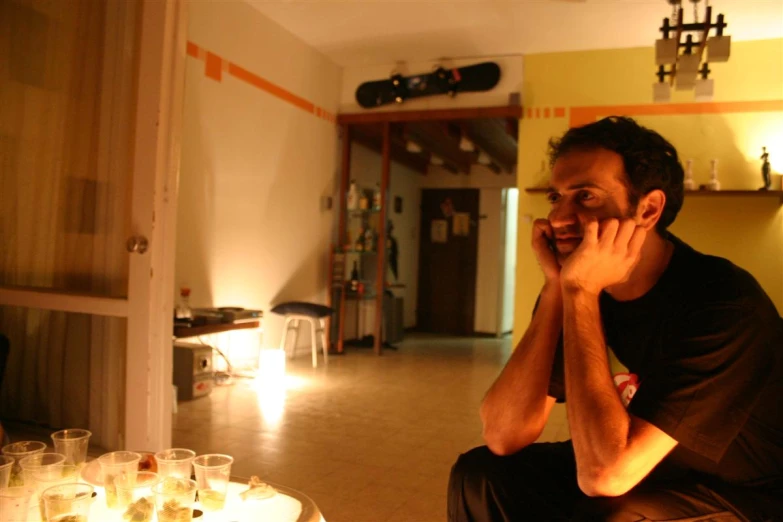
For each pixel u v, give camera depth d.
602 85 5.18
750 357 0.92
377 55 5.68
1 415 2.36
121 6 2.14
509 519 1.13
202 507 1.15
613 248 1.01
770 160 4.71
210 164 4.29
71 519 1.01
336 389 4.21
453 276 8.22
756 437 0.94
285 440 2.99
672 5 4.11
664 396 0.91
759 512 0.92
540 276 5.27
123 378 2.10
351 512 2.15
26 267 2.30
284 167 5.16
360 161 6.55
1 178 2.34
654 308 1.06
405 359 5.65
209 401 3.74
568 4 4.43
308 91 5.49
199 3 4.11
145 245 1.96
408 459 2.77
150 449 1.97
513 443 1.22
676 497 0.94
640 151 1.03
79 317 2.20
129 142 2.12
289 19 4.91
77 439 1.38
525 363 1.23
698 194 4.65
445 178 8.27
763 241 4.69
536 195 5.31
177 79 2.01
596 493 0.92
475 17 4.73
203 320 3.80
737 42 4.80
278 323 5.16
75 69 2.23
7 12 2.35
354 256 6.38
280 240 5.14
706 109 4.87
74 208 2.21
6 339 2.07
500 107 5.33
